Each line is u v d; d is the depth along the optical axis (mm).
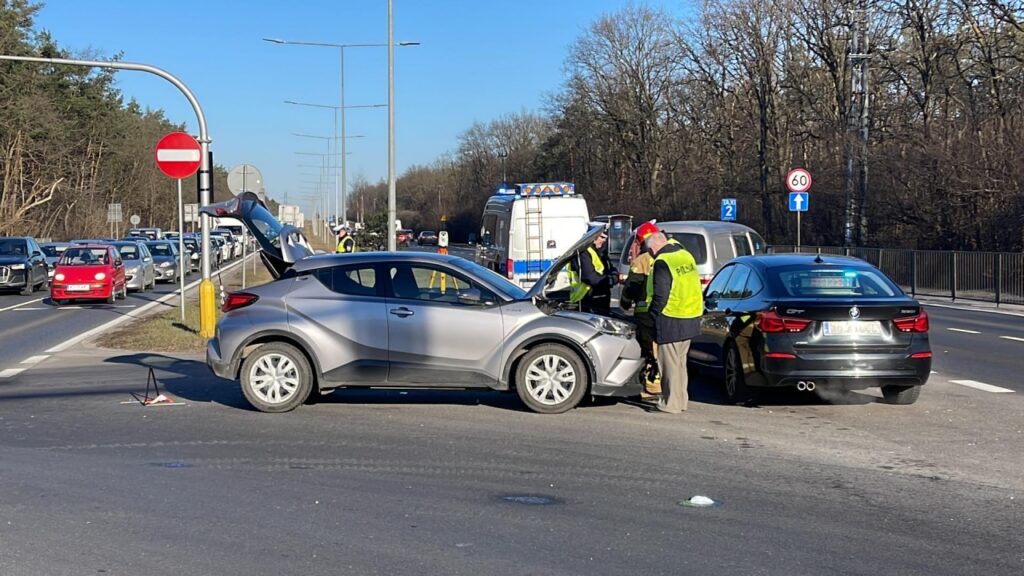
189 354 15555
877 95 40594
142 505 6684
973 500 6836
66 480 7371
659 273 9992
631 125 65438
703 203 57406
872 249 32094
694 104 60562
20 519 6344
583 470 7691
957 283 27781
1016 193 29828
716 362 11312
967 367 13703
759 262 11070
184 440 8844
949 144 32844
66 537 5965
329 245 69375
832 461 8016
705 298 12031
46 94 61594
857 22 36750
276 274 15734
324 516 6426
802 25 45031
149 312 24203
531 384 10070
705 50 54406
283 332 10117
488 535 6016
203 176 16891
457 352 10047
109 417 10008
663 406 10219
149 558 5578
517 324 10086
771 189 50094
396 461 7996
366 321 10070
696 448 8492
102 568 5402
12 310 25219
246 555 5633
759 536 6000
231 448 8500
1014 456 8195
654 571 5367
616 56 65062
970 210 32250
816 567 5438
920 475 7551
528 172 92312
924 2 35125
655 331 10203
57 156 60938
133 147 83438
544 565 5465
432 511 6543
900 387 10477
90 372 13633
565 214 23141
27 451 8391
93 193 73000
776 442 8750
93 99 72688
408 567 5430
